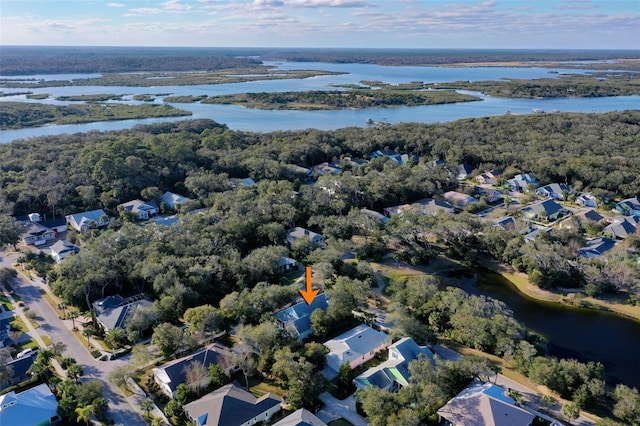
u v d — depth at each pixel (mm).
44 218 130875
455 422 56469
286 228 121812
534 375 64750
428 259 109500
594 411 61250
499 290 98125
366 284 86938
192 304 83312
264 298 80938
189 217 115938
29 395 60406
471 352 74312
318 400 62844
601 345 78688
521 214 135500
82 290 84812
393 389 65375
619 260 97812
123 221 127438
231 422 56469
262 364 67312
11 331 78000
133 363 67688
